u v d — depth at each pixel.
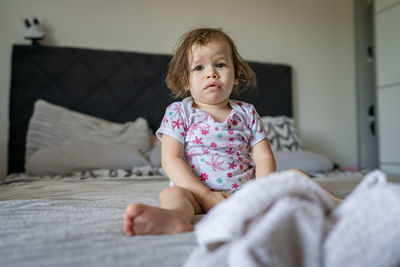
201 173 1.01
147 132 2.53
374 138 3.32
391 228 0.45
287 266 0.42
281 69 3.10
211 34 1.12
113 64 2.64
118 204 1.03
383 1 2.87
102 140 2.34
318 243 0.44
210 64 1.07
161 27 2.84
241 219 0.45
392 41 2.78
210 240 0.44
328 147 3.34
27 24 2.45
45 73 2.48
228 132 1.05
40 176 1.96
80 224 0.72
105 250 0.53
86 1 2.66
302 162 2.18
